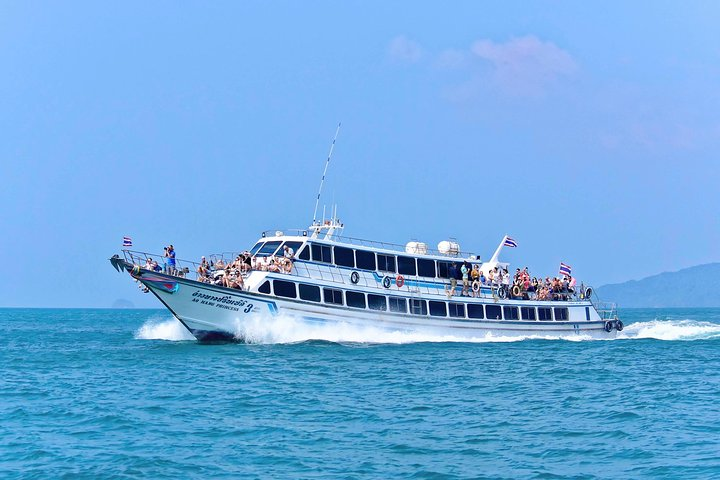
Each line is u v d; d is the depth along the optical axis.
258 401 98.50
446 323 160.50
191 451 74.62
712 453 74.44
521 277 175.38
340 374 119.69
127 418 88.50
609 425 86.88
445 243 166.00
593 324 186.25
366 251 153.50
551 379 119.69
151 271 135.88
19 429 83.69
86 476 66.94
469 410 94.94
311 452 74.69
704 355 156.50
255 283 142.88
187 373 120.00
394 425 86.25
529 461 72.31
